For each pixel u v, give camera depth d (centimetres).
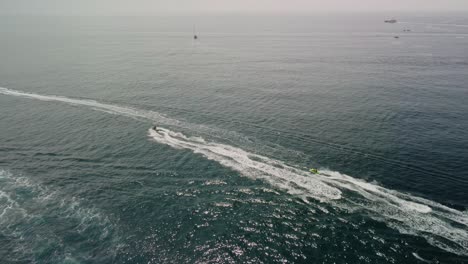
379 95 7750
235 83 9094
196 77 9831
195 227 3472
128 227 3497
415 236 3269
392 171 4428
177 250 3189
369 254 3081
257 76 9969
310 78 9650
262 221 3531
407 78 9362
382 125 5947
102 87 8569
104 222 3572
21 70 10550
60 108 7050
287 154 4931
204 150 5094
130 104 7231
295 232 3369
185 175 4412
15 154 5059
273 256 3092
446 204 3738
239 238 3316
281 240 3275
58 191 4125
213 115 6531
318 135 5569
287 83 9056
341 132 5675
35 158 4934
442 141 5278
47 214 3716
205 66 11644
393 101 7269
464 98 7356
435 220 3478
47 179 4384
